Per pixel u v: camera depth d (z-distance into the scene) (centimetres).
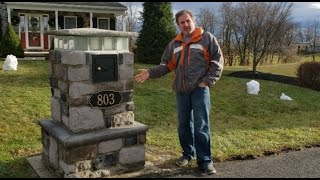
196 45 390
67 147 355
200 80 393
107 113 392
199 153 405
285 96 969
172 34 1563
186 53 395
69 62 360
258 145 516
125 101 404
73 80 363
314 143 537
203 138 398
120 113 402
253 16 1803
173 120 691
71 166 361
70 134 369
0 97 715
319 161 452
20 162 428
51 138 401
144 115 708
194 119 402
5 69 1027
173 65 427
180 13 394
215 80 387
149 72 423
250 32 1788
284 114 820
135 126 405
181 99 416
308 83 1237
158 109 761
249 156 464
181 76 400
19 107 669
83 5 1677
